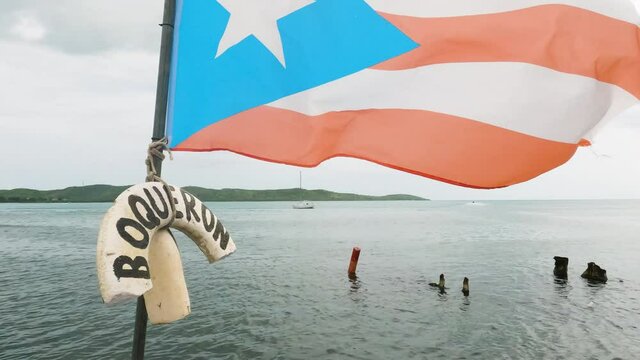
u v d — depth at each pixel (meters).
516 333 19.94
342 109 3.25
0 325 20.56
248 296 26.84
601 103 3.25
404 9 3.29
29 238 66.62
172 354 17.06
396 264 39.81
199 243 2.72
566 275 33.47
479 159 3.17
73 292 27.80
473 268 37.69
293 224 105.06
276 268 37.56
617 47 3.18
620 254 47.62
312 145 3.21
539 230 83.62
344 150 3.23
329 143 3.24
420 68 3.25
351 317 22.36
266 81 3.20
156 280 2.36
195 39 3.11
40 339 18.55
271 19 3.24
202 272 35.59
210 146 3.08
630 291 29.09
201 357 16.78
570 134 3.22
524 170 3.21
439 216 155.38
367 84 3.26
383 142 3.20
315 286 29.97
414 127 3.21
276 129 3.19
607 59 3.17
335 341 18.70
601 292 28.70
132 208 2.16
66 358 16.44
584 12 3.21
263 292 28.00
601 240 62.94
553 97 3.20
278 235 71.56
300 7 3.27
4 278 33.00
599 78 3.22
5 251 50.31
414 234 73.56
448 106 3.21
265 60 3.21
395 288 29.55
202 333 19.55
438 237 67.56
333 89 3.25
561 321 21.91
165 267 2.38
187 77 3.08
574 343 18.64
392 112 3.24
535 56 3.19
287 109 3.21
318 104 3.26
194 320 21.50
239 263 40.41
